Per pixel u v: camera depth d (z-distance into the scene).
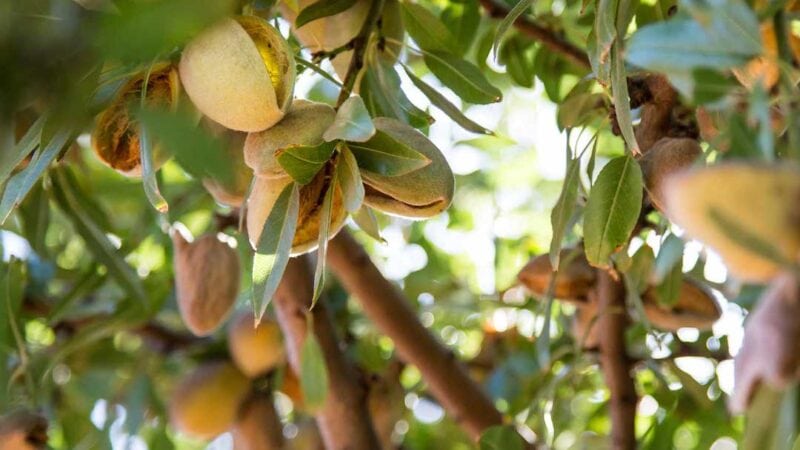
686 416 0.95
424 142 0.59
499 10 0.83
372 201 0.60
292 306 0.84
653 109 0.70
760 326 0.43
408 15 0.74
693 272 0.75
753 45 0.49
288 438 1.01
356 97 0.57
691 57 0.49
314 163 0.57
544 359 0.75
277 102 0.58
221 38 0.58
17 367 0.90
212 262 0.74
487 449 0.74
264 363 0.92
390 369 0.99
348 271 0.85
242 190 0.64
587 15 0.88
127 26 0.42
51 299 0.98
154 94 0.61
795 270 0.43
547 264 0.80
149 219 0.94
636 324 0.89
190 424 0.92
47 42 0.41
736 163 0.42
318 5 0.67
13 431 0.81
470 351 1.17
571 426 1.09
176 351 0.99
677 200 0.43
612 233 0.63
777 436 0.47
